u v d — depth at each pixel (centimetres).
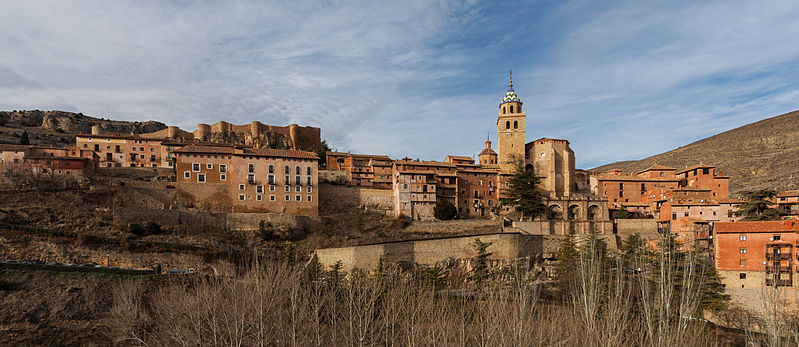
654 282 5634
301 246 8650
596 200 11188
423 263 7831
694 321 4850
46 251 6856
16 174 9488
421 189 11012
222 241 8375
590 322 4319
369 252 7381
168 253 7444
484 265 7900
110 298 5938
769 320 4888
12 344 4966
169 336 4600
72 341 5122
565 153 13075
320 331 4500
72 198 8844
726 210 9875
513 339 4034
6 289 5794
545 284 7512
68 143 17088
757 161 19050
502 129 13775
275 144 15625
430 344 4122
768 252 7250
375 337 4306
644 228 10306
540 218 10988
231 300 4859
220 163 10038
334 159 13162
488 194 12044
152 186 9881
